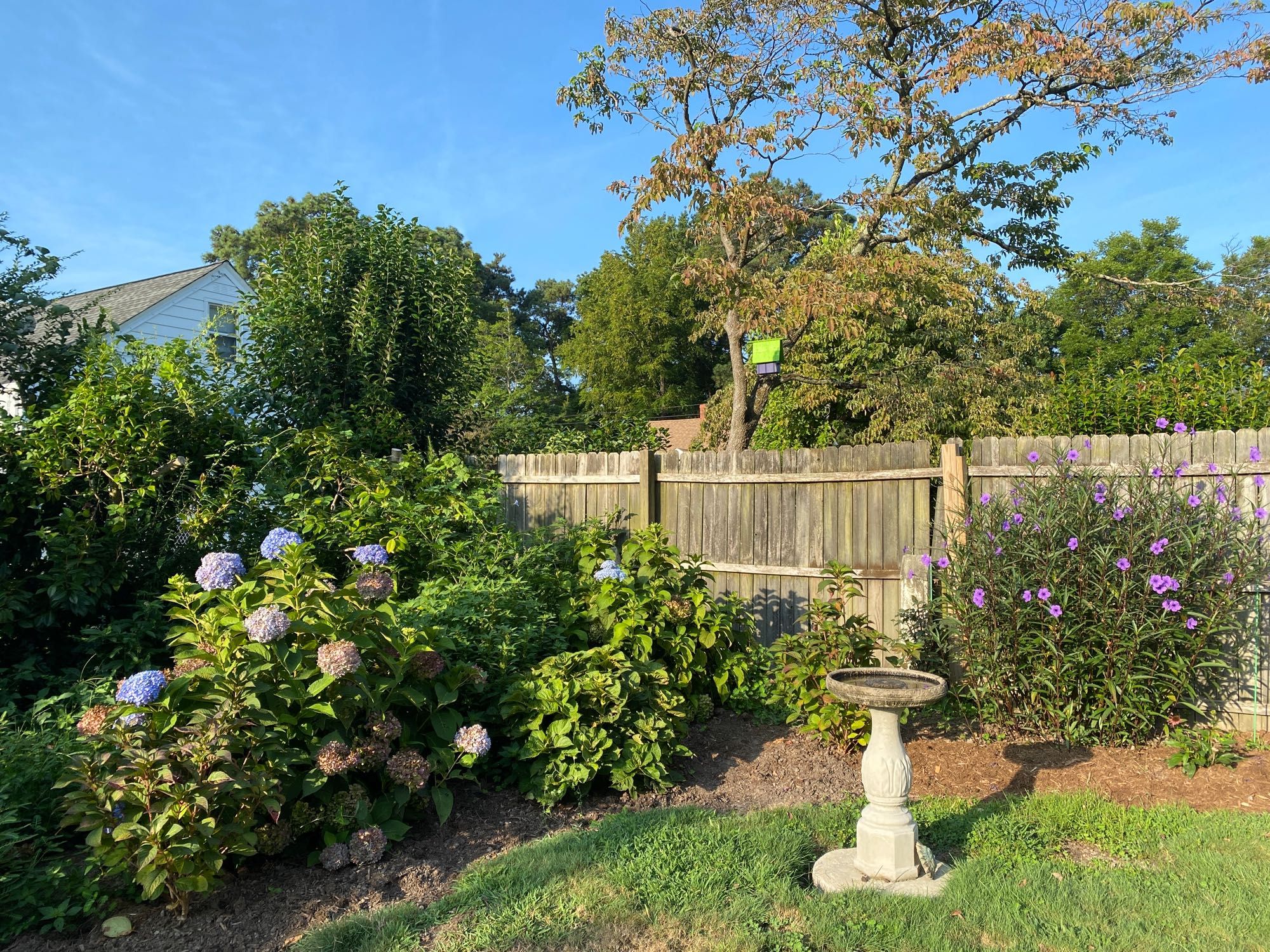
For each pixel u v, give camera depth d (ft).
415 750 12.85
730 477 23.86
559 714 14.25
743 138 32.55
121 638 16.89
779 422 47.09
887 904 10.44
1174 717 16.28
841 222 45.24
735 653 19.63
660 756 14.89
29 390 21.42
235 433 21.58
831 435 45.29
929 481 20.18
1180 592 15.38
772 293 32.83
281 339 27.84
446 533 21.44
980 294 41.19
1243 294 37.52
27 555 18.47
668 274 115.75
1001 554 16.53
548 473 27.63
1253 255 98.43
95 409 18.34
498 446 34.99
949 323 41.63
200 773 9.80
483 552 20.59
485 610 16.11
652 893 10.58
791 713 18.39
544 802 13.47
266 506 22.04
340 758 11.30
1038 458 18.24
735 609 20.18
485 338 90.02
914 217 34.63
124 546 18.71
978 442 19.58
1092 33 32.14
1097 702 16.14
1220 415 19.83
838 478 21.79
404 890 11.00
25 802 11.01
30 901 9.66
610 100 36.35
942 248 38.50
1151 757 15.87
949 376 40.32
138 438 18.98
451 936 9.70
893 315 35.96
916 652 17.67
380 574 12.57
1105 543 15.98
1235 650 16.80
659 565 19.07
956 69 32.24
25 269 22.00
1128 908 10.28
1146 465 16.56
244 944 9.71
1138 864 11.76
